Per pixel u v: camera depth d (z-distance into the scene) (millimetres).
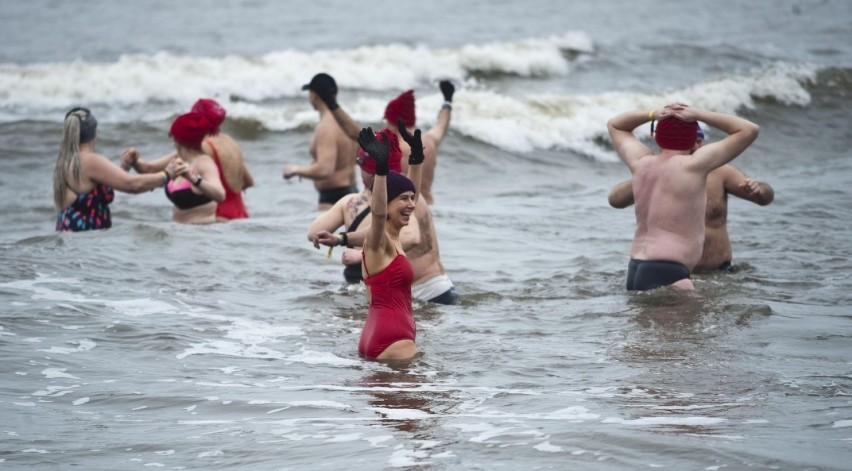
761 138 78062
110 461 19219
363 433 20547
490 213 49250
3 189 58406
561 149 72000
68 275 34188
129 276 34500
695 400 22375
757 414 21234
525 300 32688
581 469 18250
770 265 37250
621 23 132625
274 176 63875
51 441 20219
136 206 53781
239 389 23703
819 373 24406
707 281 34375
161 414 21984
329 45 109562
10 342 26906
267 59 86875
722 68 96125
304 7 139125
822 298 32438
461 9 140625
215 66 85125
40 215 51344
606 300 32375
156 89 81250
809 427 20266
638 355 26250
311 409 22219
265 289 33719
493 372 24984
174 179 40906
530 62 90375
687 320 29672
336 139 47875
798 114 83938
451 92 46000
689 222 32312
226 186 44188
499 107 75500
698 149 32469
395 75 86500
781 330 28422
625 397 22703
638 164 33094
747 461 18297
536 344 27516
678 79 91000
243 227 42031
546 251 40719
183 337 27969
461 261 38625
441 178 64438
